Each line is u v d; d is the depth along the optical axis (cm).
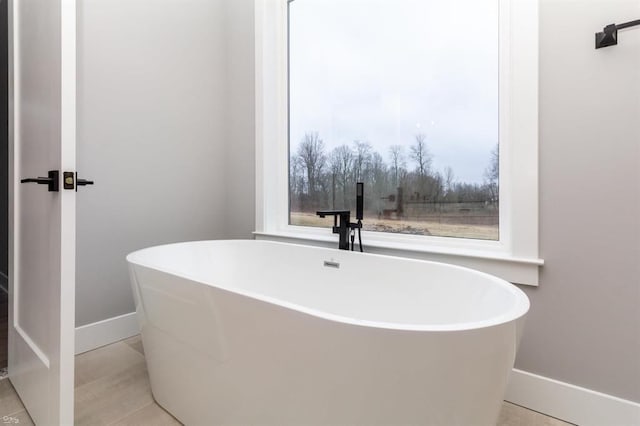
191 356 118
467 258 151
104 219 192
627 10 116
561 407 129
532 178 134
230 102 250
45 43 115
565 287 129
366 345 78
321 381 85
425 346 75
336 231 185
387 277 154
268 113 232
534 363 135
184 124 229
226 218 255
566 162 127
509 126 148
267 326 94
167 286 122
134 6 203
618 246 119
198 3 235
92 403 140
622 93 117
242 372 102
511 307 96
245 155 241
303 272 183
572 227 127
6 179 288
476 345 77
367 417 81
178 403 127
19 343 141
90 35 184
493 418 85
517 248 138
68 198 106
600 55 120
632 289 117
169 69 220
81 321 185
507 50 150
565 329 129
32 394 127
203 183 240
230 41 250
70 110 105
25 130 135
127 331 202
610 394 121
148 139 210
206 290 108
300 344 88
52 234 111
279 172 236
